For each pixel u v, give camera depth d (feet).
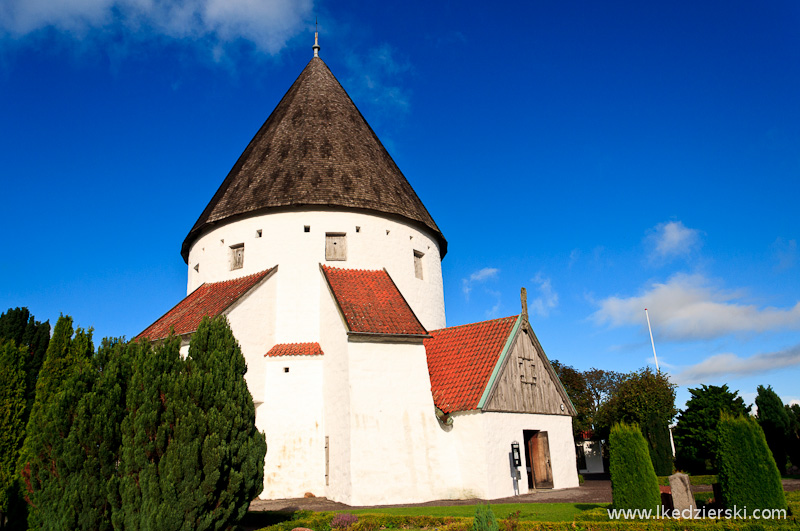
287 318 77.66
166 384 40.81
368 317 69.67
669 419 117.60
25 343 74.33
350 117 100.89
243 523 49.60
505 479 67.05
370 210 84.48
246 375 71.67
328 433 68.95
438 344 81.92
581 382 165.17
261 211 82.99
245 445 42.80
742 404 115.14
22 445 46.80
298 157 89.10
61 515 37.47
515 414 72.18
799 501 43.65
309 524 46.75
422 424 67.05
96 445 39.40
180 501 37.55
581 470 164.04
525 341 79.46
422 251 92.53
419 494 64.03
